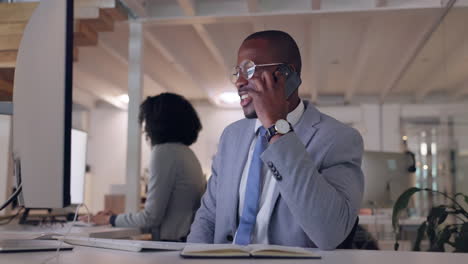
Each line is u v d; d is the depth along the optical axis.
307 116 1.43
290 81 1.31
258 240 1.32
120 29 5.15
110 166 10.22
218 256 0.97
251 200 1.34
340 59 6.91
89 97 10.08
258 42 1.33
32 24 1.04
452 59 4.07
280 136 1.18
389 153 3.45
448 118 4.45
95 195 10.16
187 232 2.38
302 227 1.17
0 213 2.38
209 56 6.72
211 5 4.34
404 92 9.07
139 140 4.31
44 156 1.00
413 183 3.44
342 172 1.28
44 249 1.08
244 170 1.45
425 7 4.08
